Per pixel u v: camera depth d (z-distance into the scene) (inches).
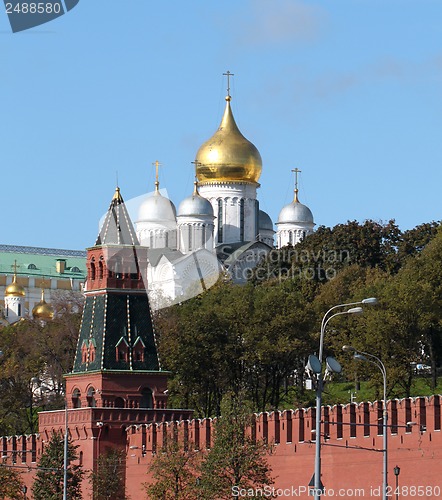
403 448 5231.3
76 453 6599.4
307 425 5585.6
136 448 6422.2
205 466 5319.9
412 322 7859.3
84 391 6707.7
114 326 6737.2
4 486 6314.0
